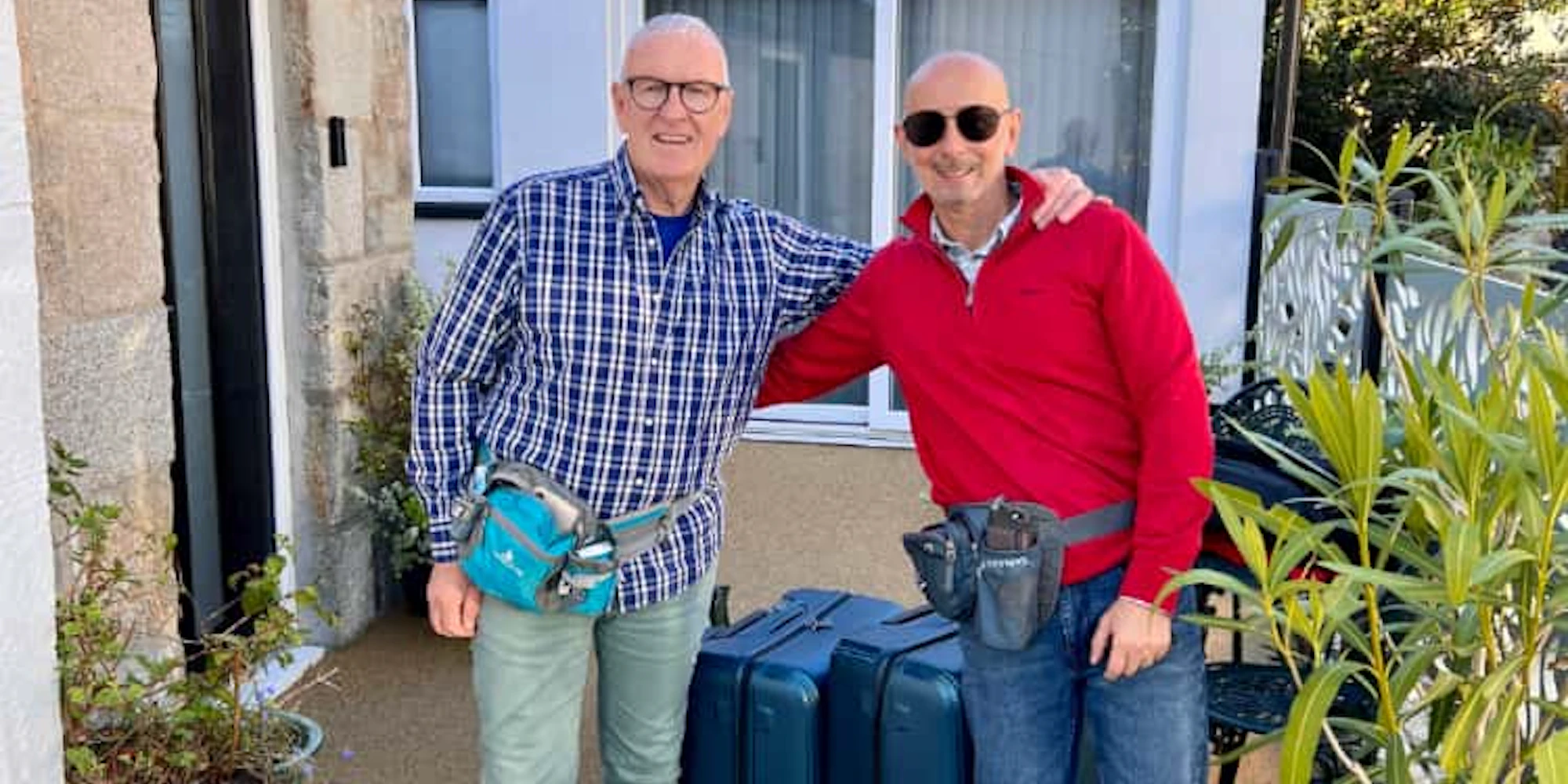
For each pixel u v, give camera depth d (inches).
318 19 148.5
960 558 82.1
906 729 94.7
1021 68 245.9
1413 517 77.1
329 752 132.8
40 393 80.0
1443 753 70.5
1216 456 113.5
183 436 141.3
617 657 94.8
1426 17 428.5
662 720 96.1
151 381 120.6
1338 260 195.3
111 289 115.3
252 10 144.3
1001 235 80.0
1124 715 82.4
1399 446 82.5
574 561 86.6
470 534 87.2
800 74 251.1
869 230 254.8
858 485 226.4
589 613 89.4
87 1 111.0
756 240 91.9
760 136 254.5
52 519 107.0
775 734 98.5
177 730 98.3
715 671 100.2
